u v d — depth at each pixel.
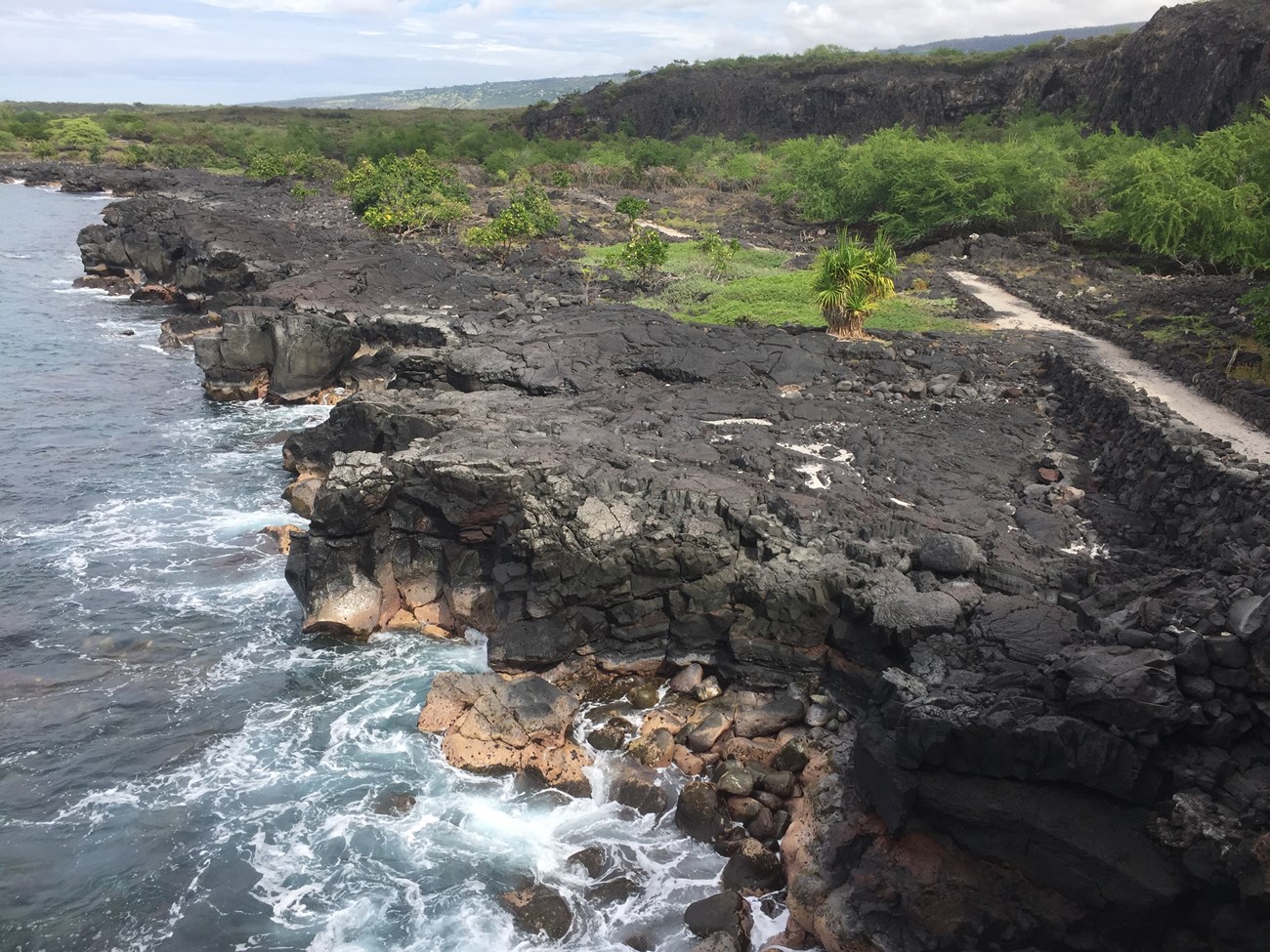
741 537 24.91
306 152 139.50
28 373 51.28
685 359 39.75
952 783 16.80
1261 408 30.14
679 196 110.69
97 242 76.94
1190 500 25.36
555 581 24.45
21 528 33.66
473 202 99.06
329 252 68.75
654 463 28.88
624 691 24.31
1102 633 17.88
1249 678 15.62
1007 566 23.03
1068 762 16.16
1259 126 58.50
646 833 20.30
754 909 18.39
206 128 186.88
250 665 25.95
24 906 18.28
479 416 32.94
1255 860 14.04
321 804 20.98
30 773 21.75
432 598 27.97
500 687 23.12
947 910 16.70
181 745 22.73
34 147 164.00
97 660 25.98
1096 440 32.41
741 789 20.50
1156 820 15.72
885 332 44.62
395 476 27.31
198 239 68.12
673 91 175.00
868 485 28.12
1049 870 16.08
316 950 17.53
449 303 53.59
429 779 21.66
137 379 51.38
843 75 158.25
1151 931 15.58
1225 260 54.97
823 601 22.89
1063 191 69.69
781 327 44.81
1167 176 59.28
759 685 23.44
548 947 17.64
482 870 19.30
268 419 45.62
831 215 83.62
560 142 157.50
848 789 19.64
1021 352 41.88
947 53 157.00
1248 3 93.50
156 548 32.50
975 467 29.75
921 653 19.70
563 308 50.97
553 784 21.34
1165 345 39.31
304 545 28.19
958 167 73.38
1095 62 114.31
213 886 18.89
